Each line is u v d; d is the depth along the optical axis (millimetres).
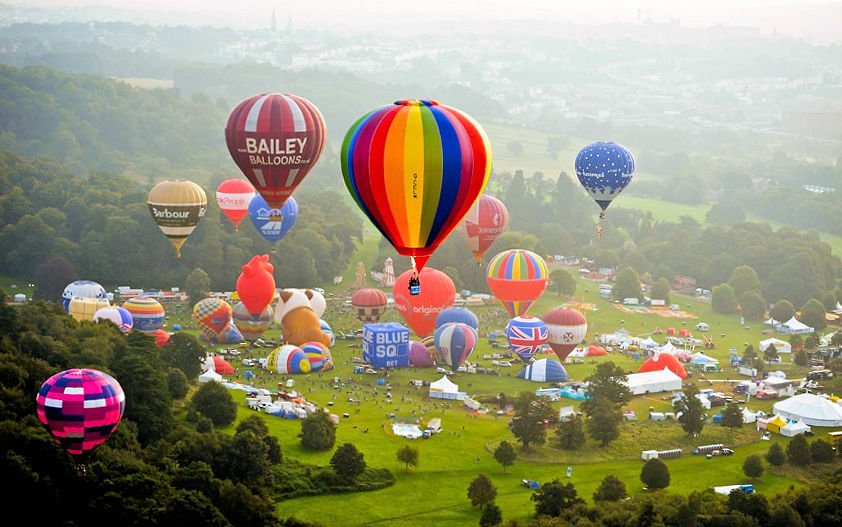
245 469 158375
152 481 140750
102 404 137000
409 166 130500
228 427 180750
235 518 143375
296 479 167375
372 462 178125
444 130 131375
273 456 168750
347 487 168375
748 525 147875
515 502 166375
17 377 155875
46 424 137875
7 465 136000
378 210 135000
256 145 167250
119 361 171750
